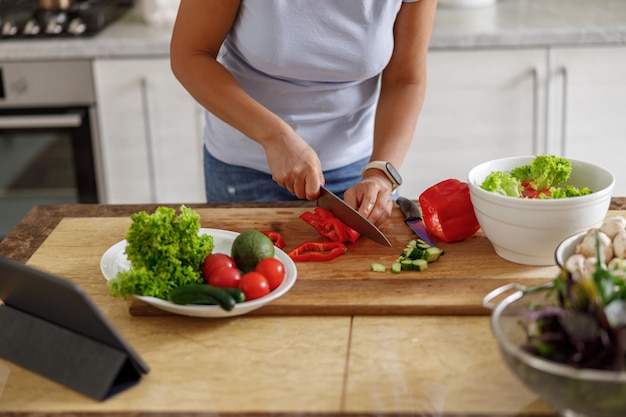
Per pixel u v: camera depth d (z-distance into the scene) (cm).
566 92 246
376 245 133
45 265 130
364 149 171
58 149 259
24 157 260
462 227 131
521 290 97
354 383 98
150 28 257
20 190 266
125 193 263
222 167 171
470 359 102
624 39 239
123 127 254
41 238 140
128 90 249
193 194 263
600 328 83
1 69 246
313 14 145
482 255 128
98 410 95
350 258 129
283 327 111
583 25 241
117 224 144
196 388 98
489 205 122
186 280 114
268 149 139
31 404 96
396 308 113
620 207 144
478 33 239
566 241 111
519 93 247
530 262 124
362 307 113
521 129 251
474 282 119
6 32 247
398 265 124
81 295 94
